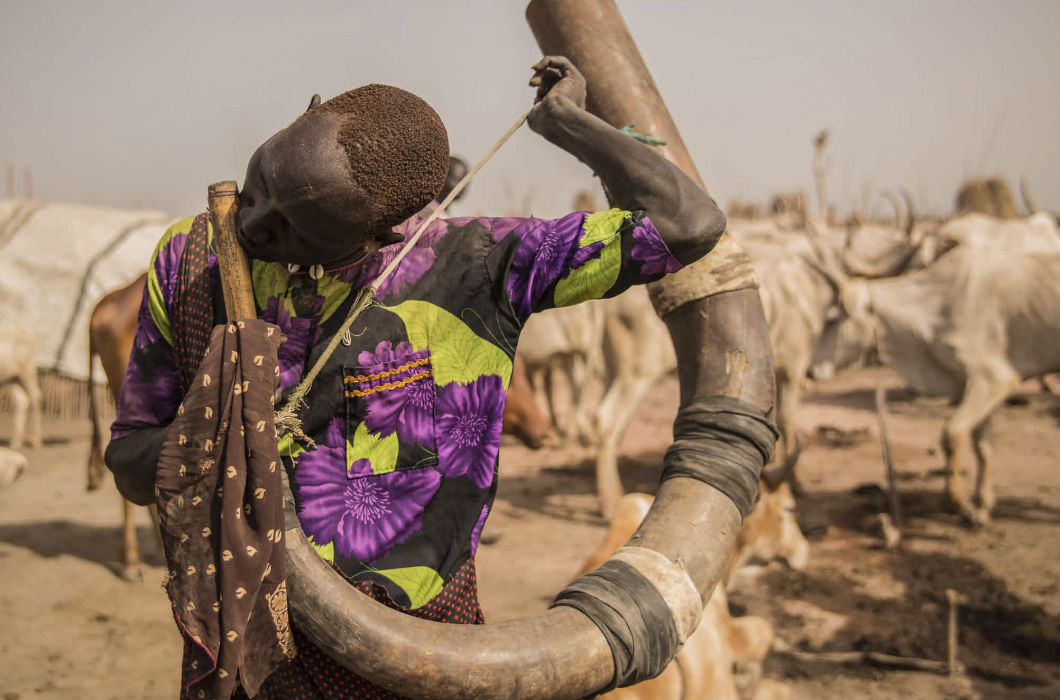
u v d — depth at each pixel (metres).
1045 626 5.47
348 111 1.31
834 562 6.64
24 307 7.13
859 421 11.78
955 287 7.57
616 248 1.48
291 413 1.40
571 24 2.21
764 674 4.84
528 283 1.53
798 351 8.27
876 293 7.92
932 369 7.87
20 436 9.62
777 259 8.47
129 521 6.05
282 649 1.34
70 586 5.87
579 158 1.67
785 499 4.48
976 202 17.12
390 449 1.49
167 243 1.60
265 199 1.33
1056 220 11.58
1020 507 7.94
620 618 1.48
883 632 5.39
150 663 4.86
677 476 1.79
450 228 1.56
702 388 1.90
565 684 1.42
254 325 1.36
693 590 1.59
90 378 5.44
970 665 4.96
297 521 1.39
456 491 1.54
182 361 1.55
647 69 2.25
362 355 1.47
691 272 1.93
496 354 1.54
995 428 11.00
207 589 1.31
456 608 1.54
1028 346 7.32
